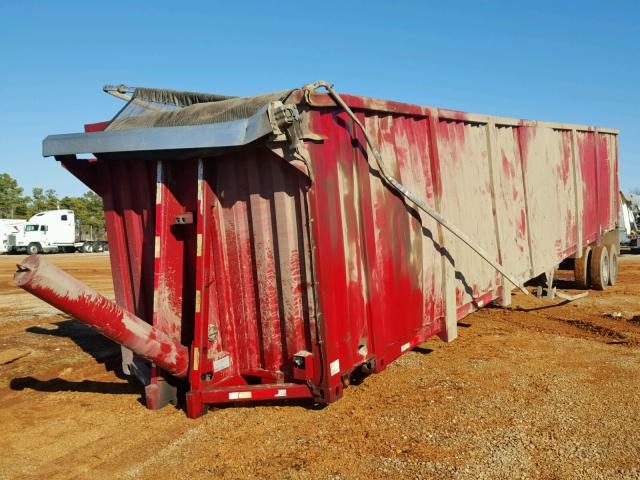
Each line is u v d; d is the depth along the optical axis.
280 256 4.72
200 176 4.79
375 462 4.07
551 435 4.50
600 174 14.05
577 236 12.03
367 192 5.21
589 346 7.45
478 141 7.69
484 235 7.71
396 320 5.64
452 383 5.87
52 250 43.44
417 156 6.16
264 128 4.20
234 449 4.36
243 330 5.07
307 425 4.77
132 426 4.95
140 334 4.61
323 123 4.67
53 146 5.13
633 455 4.13
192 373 4.92
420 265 6.09
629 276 15.95
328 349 4.57
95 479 4.01
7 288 17.36
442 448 4.29
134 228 5.61
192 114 5.11
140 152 5.11
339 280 4.75
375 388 5.73
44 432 4.95
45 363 7.38
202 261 4.80
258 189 4.77
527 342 7.74
